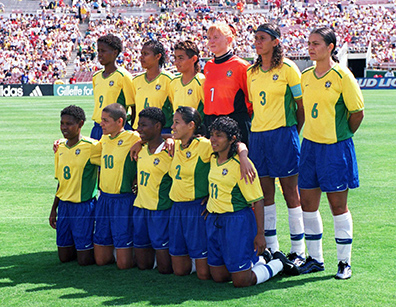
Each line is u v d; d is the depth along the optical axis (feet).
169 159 15.55
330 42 14.28
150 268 16.16
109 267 16.43
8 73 112.98
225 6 142.41
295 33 127.34
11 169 32.09
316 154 14.75
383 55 117.80
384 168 30.63
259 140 16.19
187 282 14.84
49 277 15.42
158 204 15.49
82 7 136.46
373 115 57.21
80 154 16.55
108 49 18.80
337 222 14.83
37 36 126.31
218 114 16.97
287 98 15.90
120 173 16.14
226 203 14.14
